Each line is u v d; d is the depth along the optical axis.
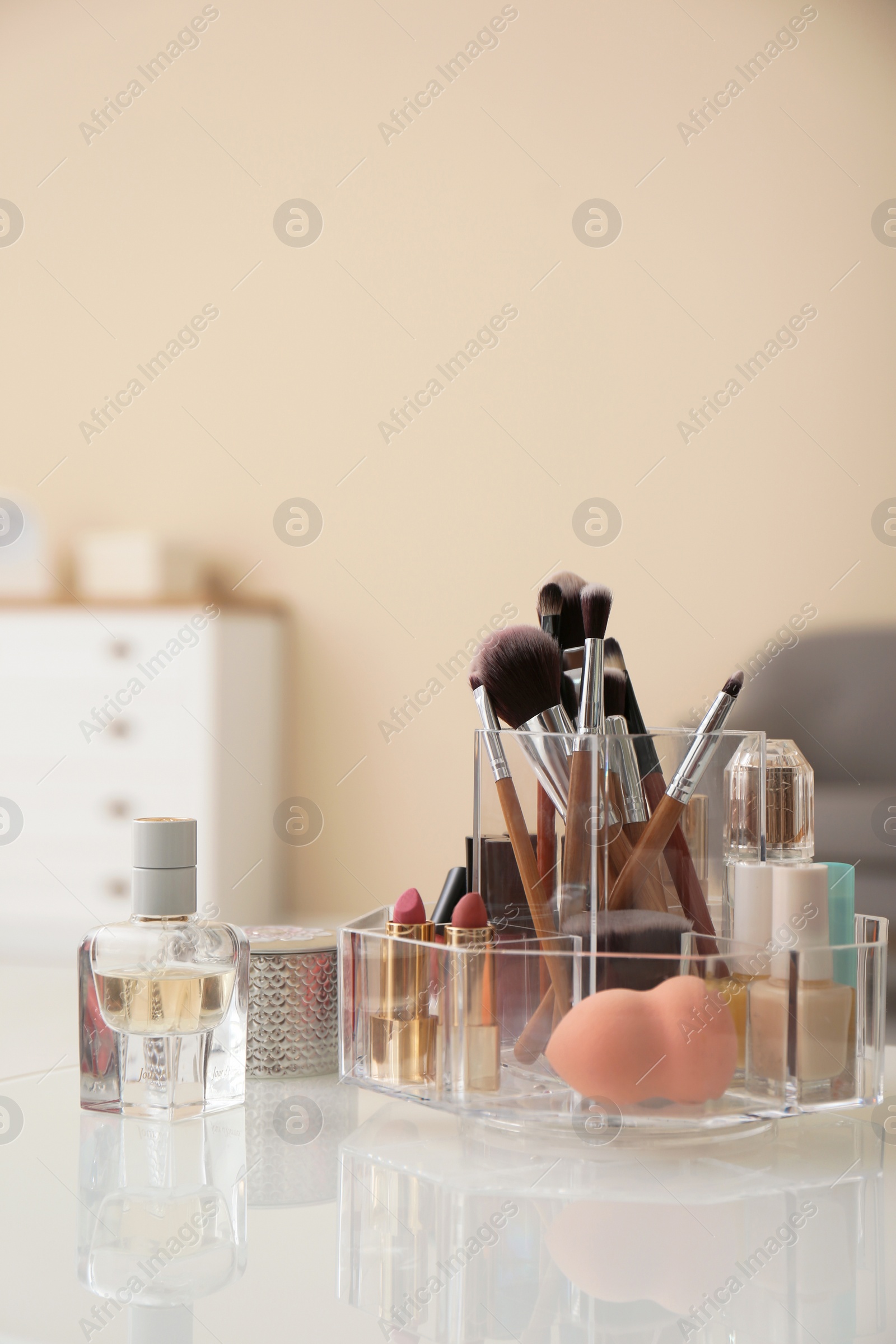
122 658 2.02
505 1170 0.52
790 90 1.86
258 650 2.07
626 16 1.90
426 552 2.01
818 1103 0.52
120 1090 0.61
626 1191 0.48
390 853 2.03
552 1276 0.41
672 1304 0.39
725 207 1.87
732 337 1.87
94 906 2.02
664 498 1.89
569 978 0.52
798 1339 0.36
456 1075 0.53
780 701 1.74
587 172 1.92
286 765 2.07
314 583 2.08
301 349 2.09
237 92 2.12
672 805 0.53
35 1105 0.63
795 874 0.54
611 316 1.91
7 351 2.24
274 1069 0.67
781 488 1.85
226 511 2.13
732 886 0.57
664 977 0.51
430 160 2.00
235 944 0.61
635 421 1.90
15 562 2.18
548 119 1.94
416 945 0.56
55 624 2.04
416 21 2.01
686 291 1.88
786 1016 0.51
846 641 1.73
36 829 2.04
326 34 2.06
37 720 2.05
